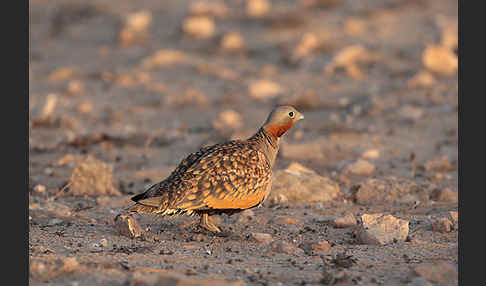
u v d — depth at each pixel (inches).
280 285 372.8
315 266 418.3
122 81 1366.9
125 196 665.6
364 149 873.5
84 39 1818.4
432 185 681.0
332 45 1577.3
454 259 430.0
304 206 626.2
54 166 815.1
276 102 1184.8
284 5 1998.0
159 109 1174.3
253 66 1497.3
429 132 959.0
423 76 1230.9
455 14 1803.6
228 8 2010.3
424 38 1590.8
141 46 1701.5
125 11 2078.0
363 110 1087.0
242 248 474.3
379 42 1593.3
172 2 2182.6
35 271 374.6
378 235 485.1
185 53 1598.2
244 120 1082.7
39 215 568.7
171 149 914.1
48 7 2212.1
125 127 1045.8
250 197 496.7
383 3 1952.5
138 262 416.2
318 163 818.2
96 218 574.6
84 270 378.0
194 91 1235.2
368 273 400.2
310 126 1015.6
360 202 645.9
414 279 372.8
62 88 1321.4
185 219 571.8
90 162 691.4
